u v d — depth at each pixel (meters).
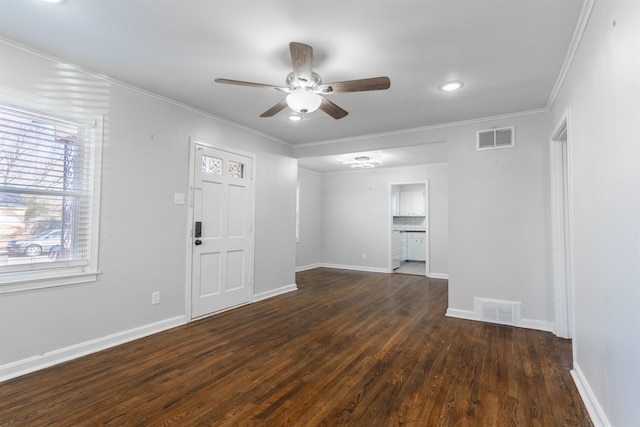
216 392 2.17
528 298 3.56
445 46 2.33
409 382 2.31
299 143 5.30
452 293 3.96
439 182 6.80
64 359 2.60
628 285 1.42
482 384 2.29
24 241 2.43
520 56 2.46
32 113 2.45
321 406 2.01
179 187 3.54
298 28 2.13
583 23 2.00
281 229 5.12
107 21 2.08
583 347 2.18
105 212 2.88
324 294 5.09
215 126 3.96
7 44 2.32
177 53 2.49
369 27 2.11
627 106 1.40
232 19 2.04
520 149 3.64
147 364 2.57
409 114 3.75
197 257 3.74
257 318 3.81
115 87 2.96
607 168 1.67
